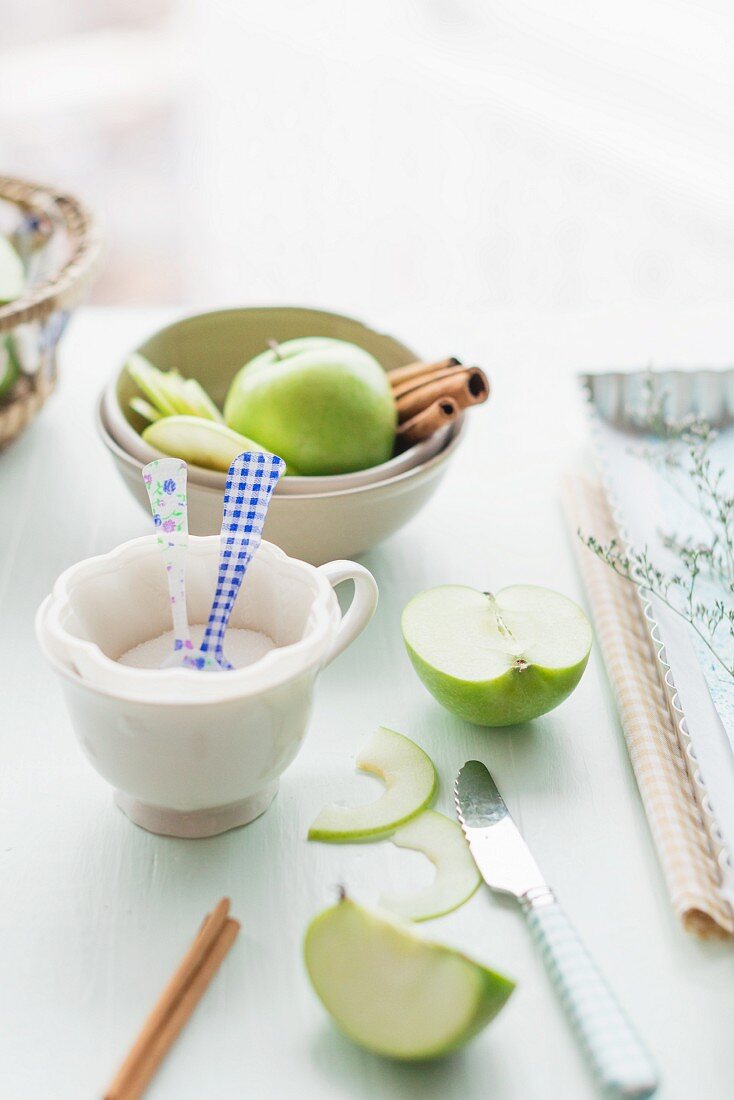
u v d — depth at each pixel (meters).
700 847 0.57
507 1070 0.51
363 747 0.63
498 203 1.84
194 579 0.60
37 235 0.89
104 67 1.86
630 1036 0.50
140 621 0.60
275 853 0.58
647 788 0.59
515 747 0.63
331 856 0.58
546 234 1.85
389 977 0.50
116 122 1.89
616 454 0.82
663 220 1.83
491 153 1.80
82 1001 0.53
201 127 1.84
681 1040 0.52
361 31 1.74
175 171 1.91
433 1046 0.50
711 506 0.78
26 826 0.59
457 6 1.72
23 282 0.82
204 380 0.84
